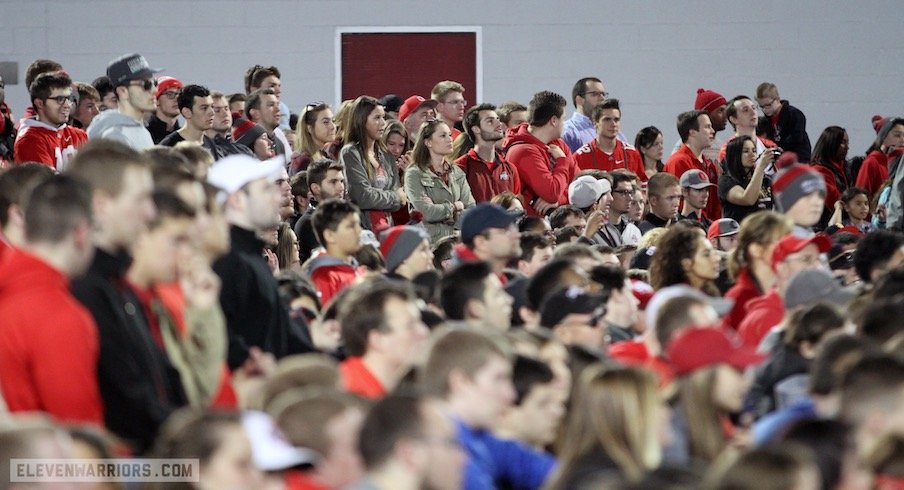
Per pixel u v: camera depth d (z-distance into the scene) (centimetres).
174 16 3928
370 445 895
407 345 1315
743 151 3123
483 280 1574
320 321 1541
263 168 1442
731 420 1435
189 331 1207
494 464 1134
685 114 3312
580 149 3158
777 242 1914
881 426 1118
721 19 4031
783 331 1560
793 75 4047
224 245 1322
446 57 4031
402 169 2850
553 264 1667
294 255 2367
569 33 4025
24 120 2559
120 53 3909
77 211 1105
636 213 2900
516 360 1223
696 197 3056
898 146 3534
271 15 3972
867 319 1514
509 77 4028
